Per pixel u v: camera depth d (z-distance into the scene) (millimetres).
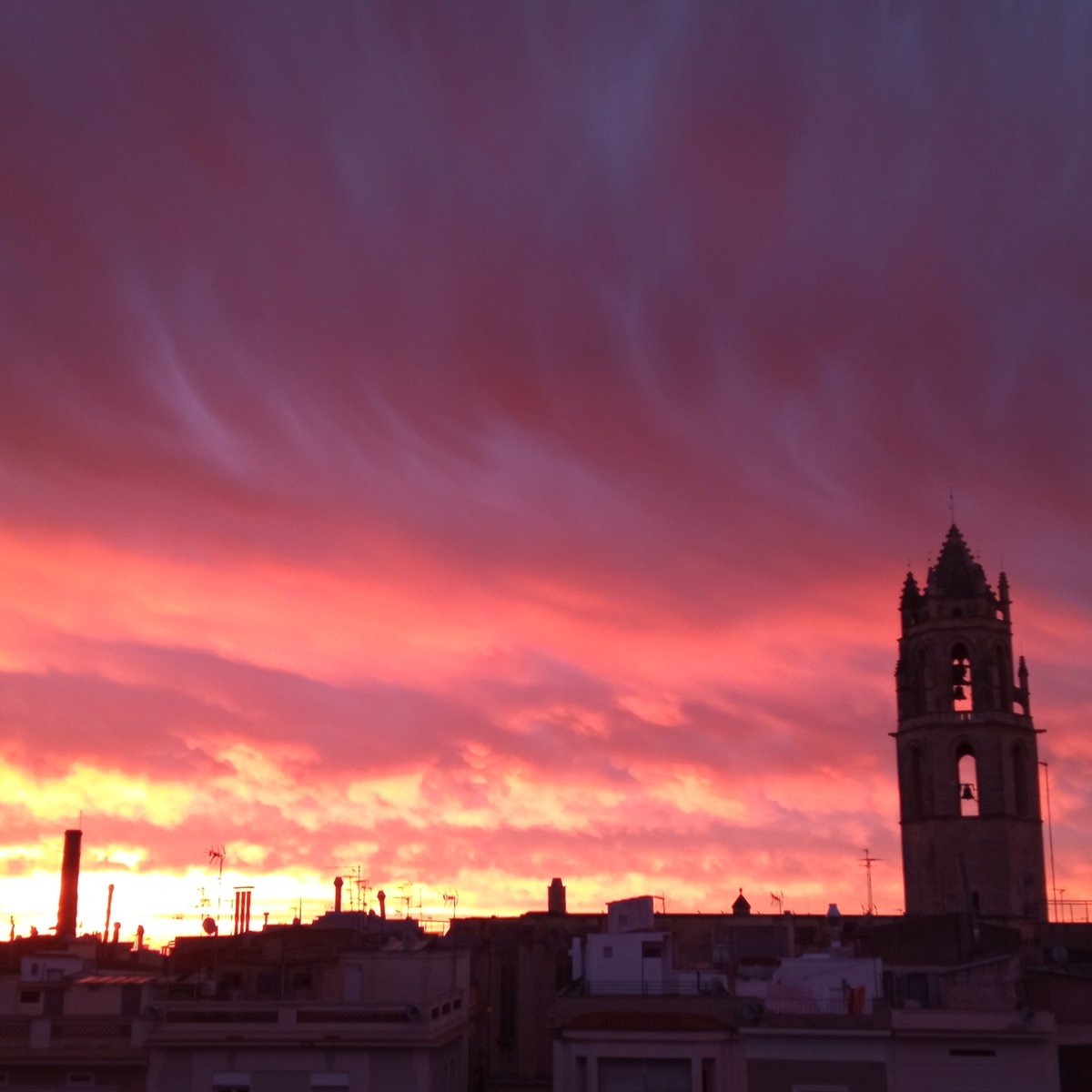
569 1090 65688
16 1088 67125
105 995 73000
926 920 83062
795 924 107812
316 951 85750
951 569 131750
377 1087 67000
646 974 73812
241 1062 67250
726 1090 65188
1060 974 71188
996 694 127312
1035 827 126500
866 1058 64812
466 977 83312
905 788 129750
